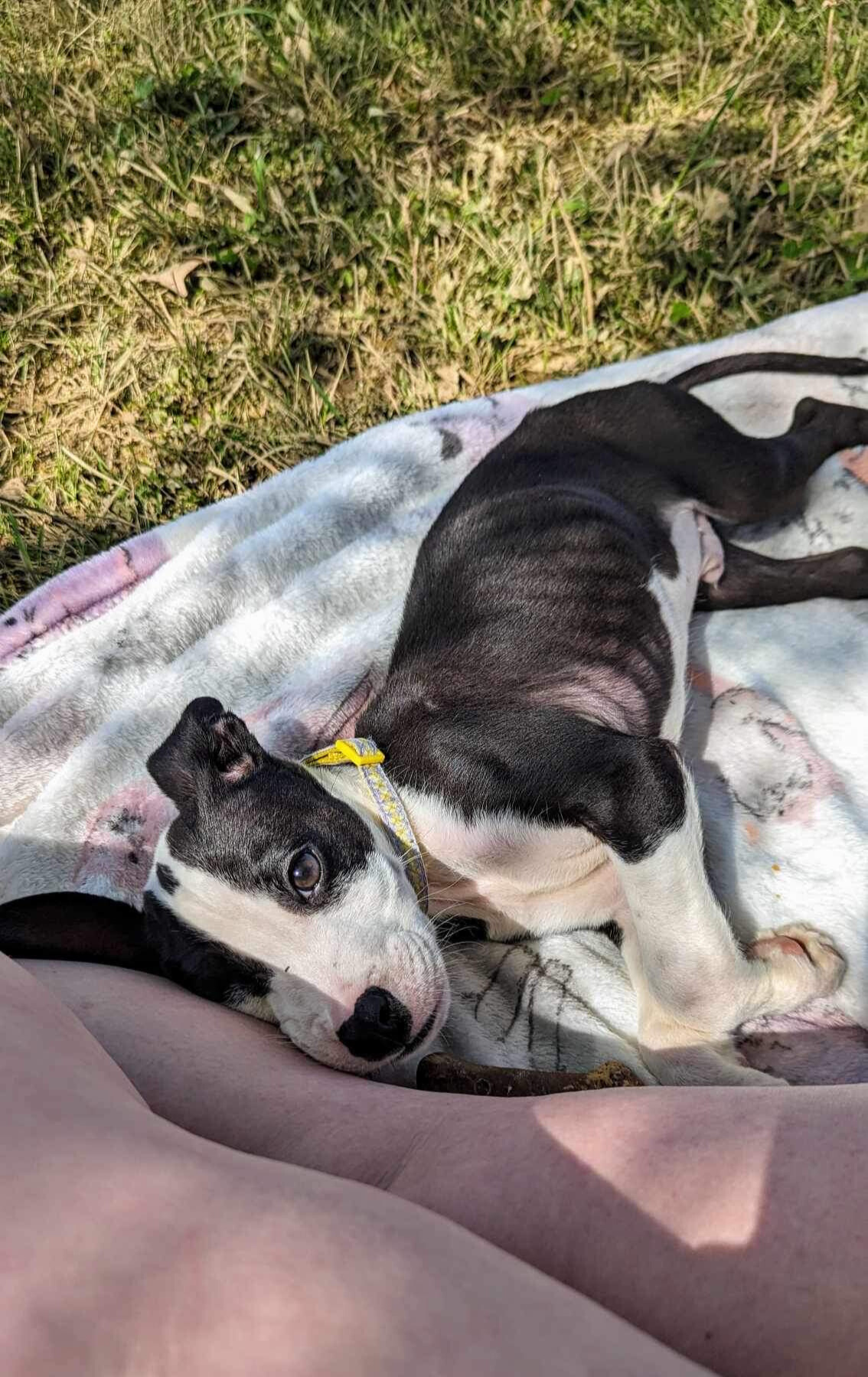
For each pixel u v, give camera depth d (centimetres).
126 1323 18
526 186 76
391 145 79
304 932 41
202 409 72
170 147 81
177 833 43
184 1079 33
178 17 87
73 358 76
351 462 61
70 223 81
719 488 54
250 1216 19
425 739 46
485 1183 27
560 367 70
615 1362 17
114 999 37
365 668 53
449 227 75
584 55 80
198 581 58
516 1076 38
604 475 53
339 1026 38
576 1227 26
